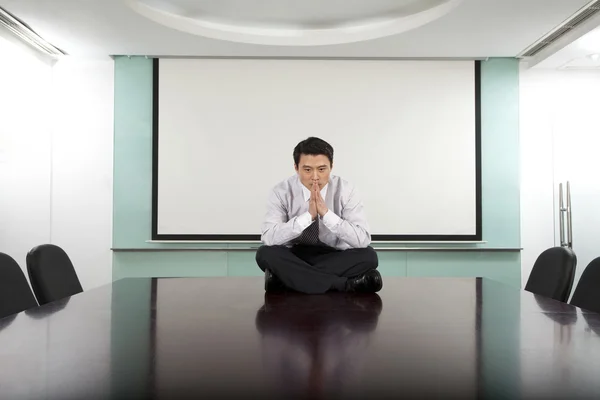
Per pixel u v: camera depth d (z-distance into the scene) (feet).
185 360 3.53
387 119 15.23
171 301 6.15
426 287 7.49
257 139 15.12
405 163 15.23
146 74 15.03
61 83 15.23
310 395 2.85
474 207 15.23
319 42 13.99
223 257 15.10
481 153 15.25
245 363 3.45
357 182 15.17
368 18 13.44
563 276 7.18
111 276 15.19
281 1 12.31
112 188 15.23
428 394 2.87
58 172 15.21
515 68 15.20
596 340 4.12
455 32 12.94
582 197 15.39
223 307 5.72
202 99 15.10
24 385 3.01
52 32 13.00
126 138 15.01
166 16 12.68
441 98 15.23
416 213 15.21
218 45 13.97
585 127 15.47
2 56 12.74
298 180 8.30
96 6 11.43
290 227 7.45
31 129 14.11
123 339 4.16
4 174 12.78
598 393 2.88
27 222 13.92
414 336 4.26
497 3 11.14
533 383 3.05
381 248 15.15
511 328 4.58
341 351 3.77
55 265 7.70
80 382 3.06
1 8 11.48
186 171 15.06
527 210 15.48
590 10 11.55
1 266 6.30
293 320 4.95
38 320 4.97
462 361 3.51
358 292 6.91
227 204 15.10
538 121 15.47
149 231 15.03
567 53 13.79
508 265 15.26
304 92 15.17
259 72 15.14
